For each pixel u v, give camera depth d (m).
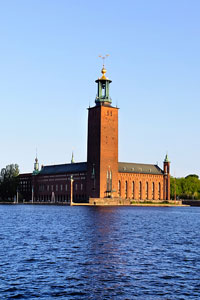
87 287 25.19
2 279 26.78
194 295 23.86
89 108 187.00
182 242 46.62
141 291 24.53
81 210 127.00
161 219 91.88
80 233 53.34
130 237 49.97
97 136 181.38
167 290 24.80
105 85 186.00
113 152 183.00
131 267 30.83
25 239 46.56
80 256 34.91
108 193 179.88
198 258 35.25
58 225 67.06
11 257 34.19
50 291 24.27
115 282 26.42
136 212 121.69
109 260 33.31
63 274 28.28
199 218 100.06
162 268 30.70
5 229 59.81
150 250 39.31
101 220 79.94
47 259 33.44
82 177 191.12
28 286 25.27
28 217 90.88
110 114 183.25
